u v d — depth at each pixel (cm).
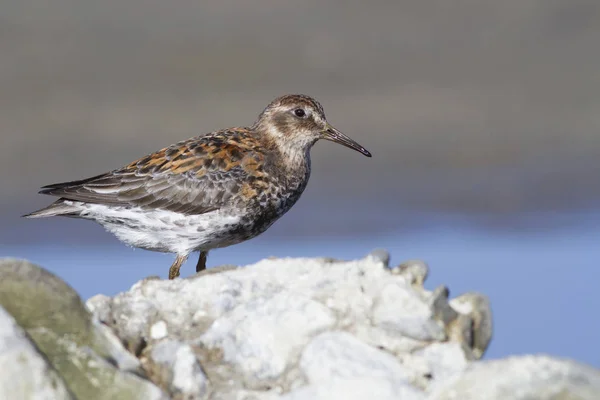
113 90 2217
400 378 613
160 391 607
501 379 572
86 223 1686
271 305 670
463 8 2603
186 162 1031
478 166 1962
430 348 639
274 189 1055
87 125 2062
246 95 2236
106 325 662
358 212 1762
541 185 1880
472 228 1717
